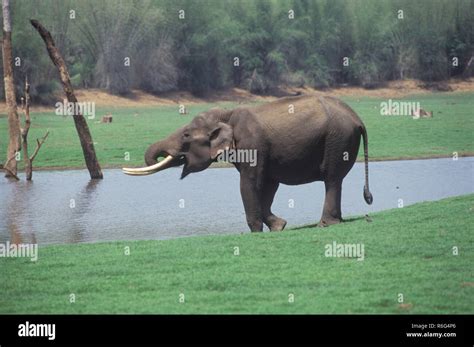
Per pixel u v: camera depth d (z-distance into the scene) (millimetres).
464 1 94562
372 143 38719
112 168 32031
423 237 15352
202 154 17328
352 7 92312
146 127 46719
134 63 75875
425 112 53062
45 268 13930
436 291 11875
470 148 37094
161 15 77000
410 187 25781
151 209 22234
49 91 66750
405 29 92750
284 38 86688
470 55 94438
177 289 12320
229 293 11992
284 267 13383
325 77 88750
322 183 26797
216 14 83500
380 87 90562
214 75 82125
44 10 71938
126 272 13422
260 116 17141
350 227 16594
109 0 74938
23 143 28875
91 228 19469
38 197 24688
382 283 12305
